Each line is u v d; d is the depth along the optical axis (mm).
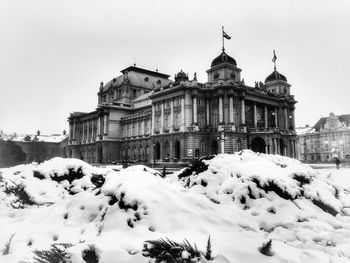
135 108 103000
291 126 89938
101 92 122812
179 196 8094
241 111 73875
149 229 6859
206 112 74562
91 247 5973
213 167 13258
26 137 146375
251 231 7520
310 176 13117
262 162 12516
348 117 123500
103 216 7754
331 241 8266
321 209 11039
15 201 12992
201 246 6141
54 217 8500
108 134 101062
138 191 7809
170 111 77500
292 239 8555
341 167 54906
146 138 89688
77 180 14570
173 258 5766
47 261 5980
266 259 5988
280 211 10141
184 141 71688
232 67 78875
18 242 7098
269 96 84375
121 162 85688
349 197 13547
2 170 17578
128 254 5809
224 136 67312
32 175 15203
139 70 115312
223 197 11273
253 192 10930
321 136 129375
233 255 5957
